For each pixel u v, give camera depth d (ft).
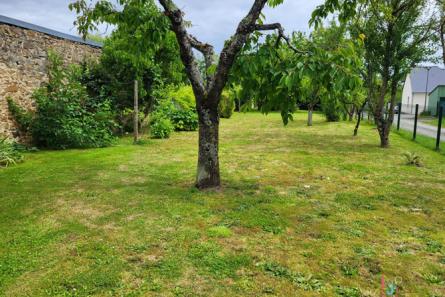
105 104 35.73
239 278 9.28
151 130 39.93
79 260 10.17
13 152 24.94
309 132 45.06
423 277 9.45
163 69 41.01
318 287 8.91
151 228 12.42
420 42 29.99
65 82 34.32
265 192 17.06
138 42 18.31
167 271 9.57
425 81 141.79
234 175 20.66
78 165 23.17
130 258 10.27
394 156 27.73
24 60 29.53
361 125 55.01
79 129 30.91
